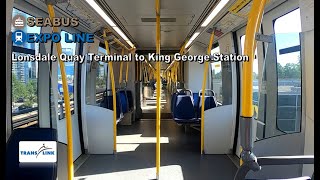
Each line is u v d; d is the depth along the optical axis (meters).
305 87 2.48
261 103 2.72
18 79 2.93
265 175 2.36
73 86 5.15
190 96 7.01
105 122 5.35
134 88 8.99
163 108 12.73
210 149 5.39
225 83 5.59
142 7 3.78
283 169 2.40
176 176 4.23
